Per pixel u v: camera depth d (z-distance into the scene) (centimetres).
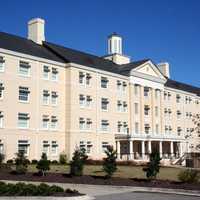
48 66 5859
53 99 5900
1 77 5147
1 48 5172
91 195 2697
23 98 5438
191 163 6041
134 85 7381
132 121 7244
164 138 7344
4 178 3431
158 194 2798
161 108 7994
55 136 5856
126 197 2600
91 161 5669
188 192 2897
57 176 3653
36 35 6431
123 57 8175
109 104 6806
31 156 5441
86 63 6462
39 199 2300
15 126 5272
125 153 6912
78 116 6144
